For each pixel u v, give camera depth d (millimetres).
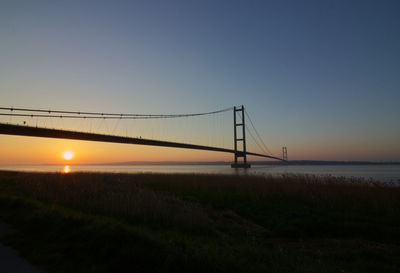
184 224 7043
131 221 7281
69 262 4246
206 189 14164
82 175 19156
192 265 3910
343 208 9578
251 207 10148
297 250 5781
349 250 5852
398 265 4934
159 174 22234
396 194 10672
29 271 3922
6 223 6641
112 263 4109
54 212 6867
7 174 22109
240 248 5160
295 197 11398
